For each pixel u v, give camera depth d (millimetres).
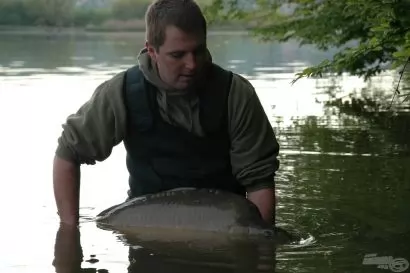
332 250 3381
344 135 6867
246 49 18516
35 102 8992
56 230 3686
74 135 3676
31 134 6883
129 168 3832
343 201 4383
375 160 5664
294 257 3271
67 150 3725
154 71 3488
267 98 9539
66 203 3766
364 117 7977
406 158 5750
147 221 3652
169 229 3594
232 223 3514
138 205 3717
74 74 12266
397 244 3496
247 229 3492
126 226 3693
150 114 3588
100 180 4957
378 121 7688
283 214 4082
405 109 8516
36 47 18656
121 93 3596
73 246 3439
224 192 3635
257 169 3666
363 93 10078
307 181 4934
